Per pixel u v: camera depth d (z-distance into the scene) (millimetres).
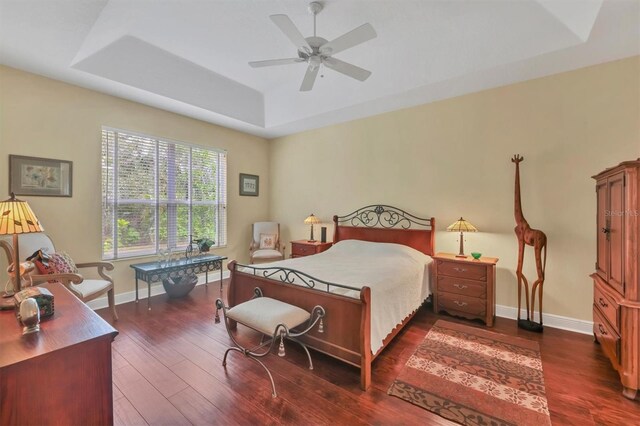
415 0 2428
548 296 3074
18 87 2943
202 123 4594
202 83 3828
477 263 3098
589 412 1771
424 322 3145
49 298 1400
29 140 3012
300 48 2287
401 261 3221
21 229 1601
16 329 1251
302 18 2664
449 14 2592
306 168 5180
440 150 3750
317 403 1849
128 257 3793
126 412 1753
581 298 2916
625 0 2014
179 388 1990
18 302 1396
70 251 3299
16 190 2934
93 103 3447
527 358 2398
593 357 2414
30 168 3016
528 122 3168
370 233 4285
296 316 2152
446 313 3381
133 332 2863
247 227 5383
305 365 2295
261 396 1911
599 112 2816
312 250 4547
